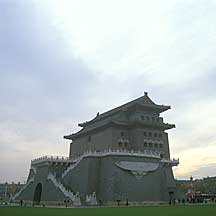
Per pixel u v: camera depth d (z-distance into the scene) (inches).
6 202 3491.6
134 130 3383.4
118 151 2886.3
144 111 3526.1
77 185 2903.5
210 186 6220.5
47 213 1508.4
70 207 2241.6
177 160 3410.4
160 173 3043.8
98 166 2935.5
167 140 3577.8
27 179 3833.7
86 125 4345.5
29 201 3319.4
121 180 2751.0
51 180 2994.6
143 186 2856.8
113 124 3324.3
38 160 3454.7
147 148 3321.9
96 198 2790.4
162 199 2940.5
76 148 4173.2
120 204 2628.0
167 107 3597.4
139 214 1390.3
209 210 1592.0
